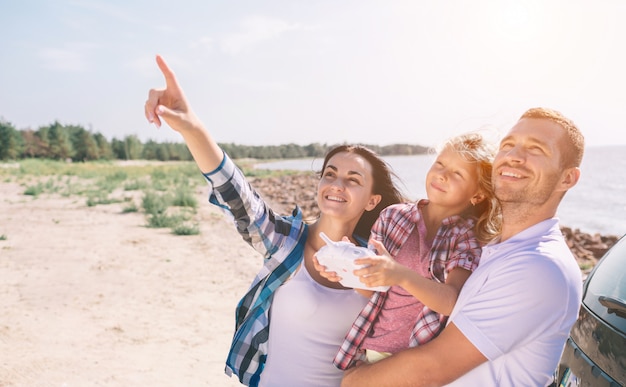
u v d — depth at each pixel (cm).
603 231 1655
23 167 3766
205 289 848
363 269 179
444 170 212
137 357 572
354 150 255
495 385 179
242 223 239
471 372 182
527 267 173
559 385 218
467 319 179
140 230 1338
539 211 180
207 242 1211
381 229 230
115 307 741
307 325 236
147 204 1692
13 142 6050
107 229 1335
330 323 236
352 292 236
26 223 1386
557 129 177
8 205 1747
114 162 7250
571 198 2542
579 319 226
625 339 192
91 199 1862
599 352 202
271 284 241
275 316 243
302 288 238
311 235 254
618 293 218
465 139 212
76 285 839
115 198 2003
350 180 246
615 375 190
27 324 652
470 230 208
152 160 8431
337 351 237
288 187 2927
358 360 224
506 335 174
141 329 660
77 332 636
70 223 1408
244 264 1016
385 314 216
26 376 503
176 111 223
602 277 236
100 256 1040
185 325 683
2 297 761
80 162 6738
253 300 247
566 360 220
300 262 246
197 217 1569
